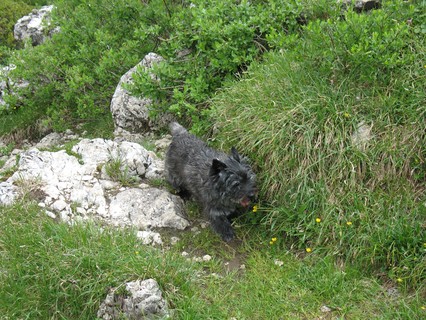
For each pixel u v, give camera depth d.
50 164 2.64
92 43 3.70
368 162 2.25
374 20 2.48
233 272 2.19
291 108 2.41
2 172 2.70
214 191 2.26
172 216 2.46
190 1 3.38
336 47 2.46
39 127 3.81
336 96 2.42
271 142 2.35
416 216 2.13
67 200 2.46
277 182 2.35
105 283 2.02
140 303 1.93
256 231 2.39
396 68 2.43
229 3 2.98
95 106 3.54
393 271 2.04
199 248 2.35
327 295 2.04
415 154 2.24
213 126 2.76
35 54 3.72
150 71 2.99
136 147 2.78
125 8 3.61
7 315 2.01
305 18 2.91
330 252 2.17
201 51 2.95
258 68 2.73
